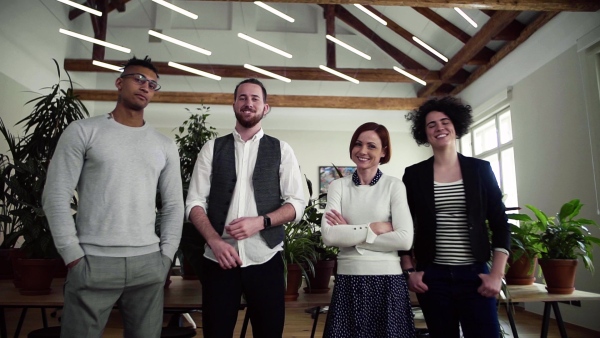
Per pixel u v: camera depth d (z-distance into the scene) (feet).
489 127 20.44
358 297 4.64
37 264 6.40
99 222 4.41
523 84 16.71
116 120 4.88
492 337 4.69
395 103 23.66
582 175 13.16
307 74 21.77
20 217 6.83
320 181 24.89
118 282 4.41
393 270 4.75
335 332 4.60
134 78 4.82
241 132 5.40
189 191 5.26
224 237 4.98
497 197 5.18
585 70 12.98
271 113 25.59
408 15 20.34
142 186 4.68
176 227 4.96
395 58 24.43
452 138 5.40
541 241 7.46
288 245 6.59
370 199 5.06
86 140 4.56
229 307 4.68
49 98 8.79
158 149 4.94
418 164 5.60
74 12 21.83
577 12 13.76
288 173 5.35
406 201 5.01
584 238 7.23
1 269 8.53
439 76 21.91
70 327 4.29
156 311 4.72
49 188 4.35
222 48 24.47
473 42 17.89
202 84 24.94
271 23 25.14
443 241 5.06
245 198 5.13
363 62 25.35
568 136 13.89
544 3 13.05
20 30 17.34
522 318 13.67
